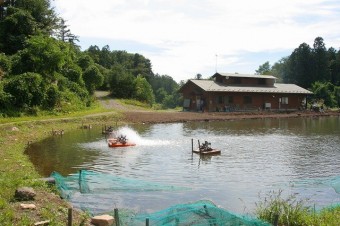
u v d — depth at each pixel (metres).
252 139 32.12
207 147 24.88
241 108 63.03
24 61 48.38
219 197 14.62
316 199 14.45
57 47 53.47
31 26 58.22
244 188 16.08
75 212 11.60
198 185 16.50
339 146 28.08
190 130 38.81
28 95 40.97
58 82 52.19
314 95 80.00
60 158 22.59
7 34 56.72
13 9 58.81
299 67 95.88
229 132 37.31
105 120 44.16
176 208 10.65
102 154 24.19
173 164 21.28
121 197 13.97
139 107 66.75
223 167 20.52
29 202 11.55
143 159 22.69
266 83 68.31
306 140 31.55
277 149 26.69
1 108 38.22
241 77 65.62
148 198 14.08
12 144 25.47
